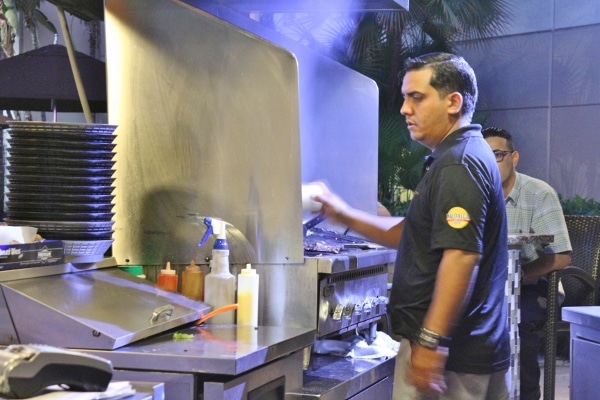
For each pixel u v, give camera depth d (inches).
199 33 101.5
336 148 130.3
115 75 104.2
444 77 99.3
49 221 92.8
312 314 98.7
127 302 89.3
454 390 96.7
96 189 95.3
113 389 63.6
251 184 100.7
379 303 120.5
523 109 344.2
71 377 61.1
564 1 332.8
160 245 104.0
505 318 100.6
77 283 89.5
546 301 159.5
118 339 79.6
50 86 123.1
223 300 99.0
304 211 113.2
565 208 295.6
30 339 80.7
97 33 324.8
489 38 350.9
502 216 98.0
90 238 94.1
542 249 156.3
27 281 84.3
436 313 91.8
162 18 102.7
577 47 330.0
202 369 78.3
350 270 105.4
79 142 94.1
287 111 99.0
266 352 84.1
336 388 97.1
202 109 102.0
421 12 333.4
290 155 99.2
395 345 122.3
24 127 93.4
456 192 92.2
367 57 338.0
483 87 353.4
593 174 326.6
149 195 104.0
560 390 220.4
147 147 103.8
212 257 100.3
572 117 331.9
